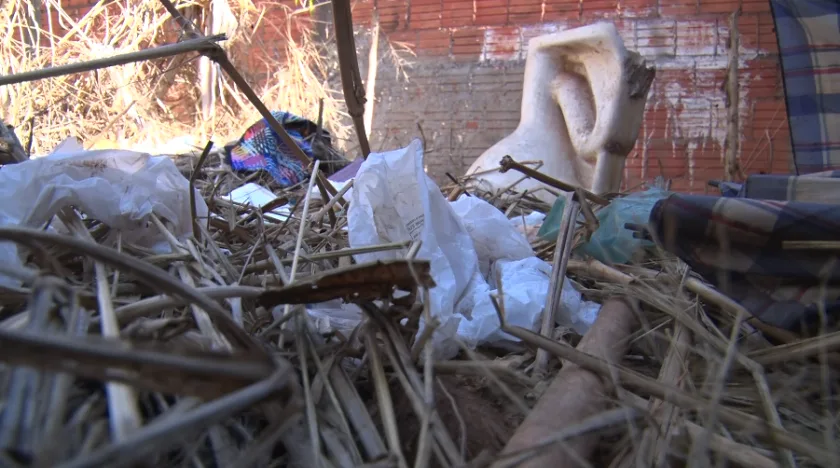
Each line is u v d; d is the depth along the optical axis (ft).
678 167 20.25
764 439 3.02
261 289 3.29
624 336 4.00
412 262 2.95
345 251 4.22
